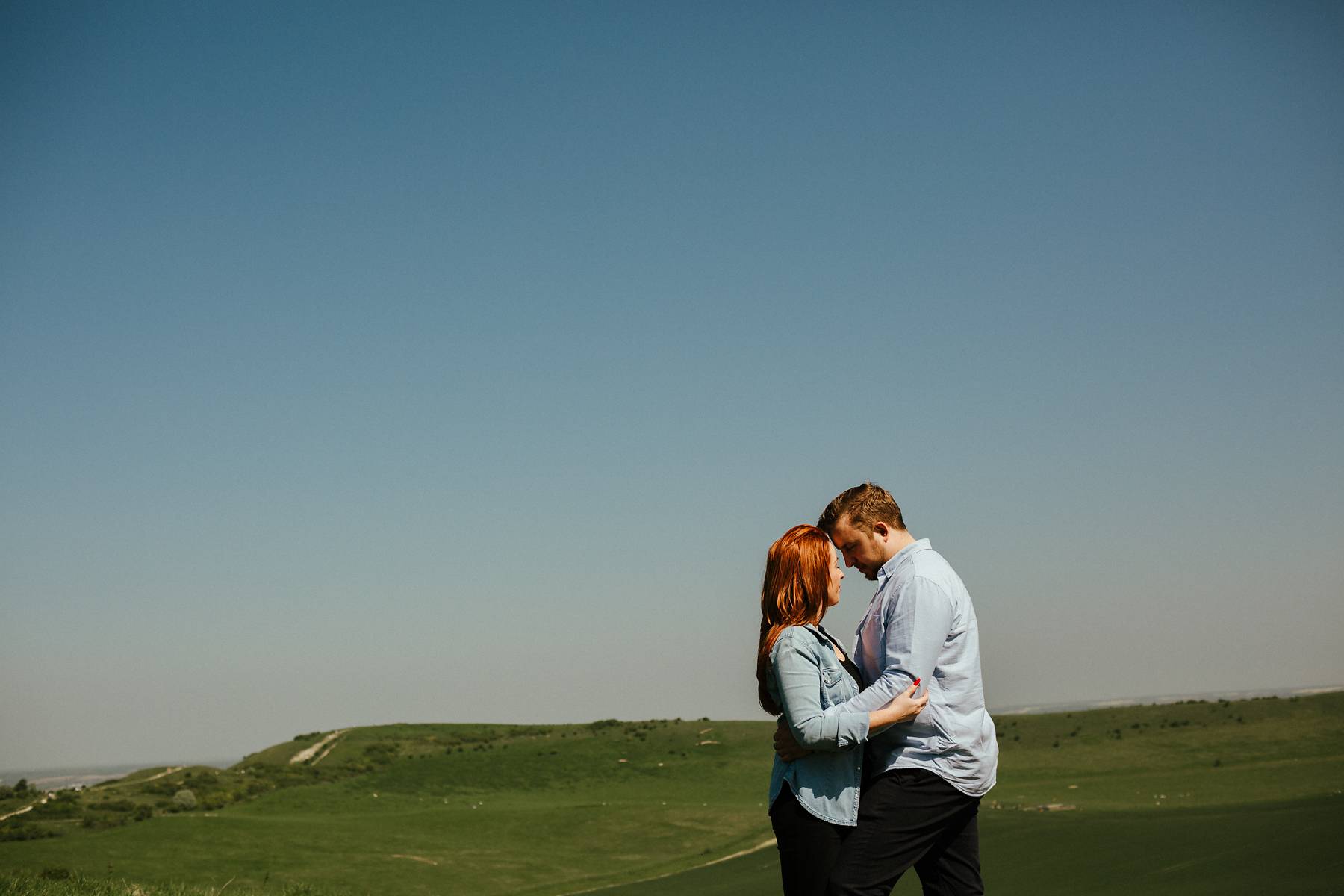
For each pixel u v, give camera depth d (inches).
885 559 203.2
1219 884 475.8
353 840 1598.2
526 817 1828.2
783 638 187.3
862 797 190.5
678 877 1050.7
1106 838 737.0
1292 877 463.2
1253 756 2160.4
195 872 1328.7
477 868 1385.3
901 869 185.8
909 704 183.0
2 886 425.4
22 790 2204.7
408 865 1398.9
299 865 1390.3
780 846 190.2
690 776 2709.2
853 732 177.6
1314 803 797.2
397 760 2955.2
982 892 200.2
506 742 3238.2
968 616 195.5
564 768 2842.0
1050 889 561.0
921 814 185.6
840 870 183.6
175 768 2701.8
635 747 3058.6
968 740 188.4
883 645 195.2
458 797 2481.5
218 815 1967.3
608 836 1627.7
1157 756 2285.9
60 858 1407.5
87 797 2209.6
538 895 1061.1
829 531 207.2
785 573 193.6
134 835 1609.3
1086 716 2908.5
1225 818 760.3
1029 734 2726.4
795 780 187.0
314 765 2876.5
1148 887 506.9
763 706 198.2
